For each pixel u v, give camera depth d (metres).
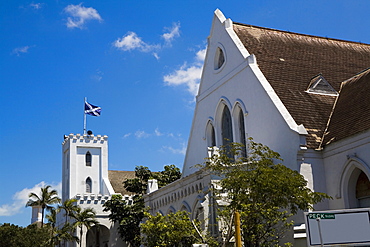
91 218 71.81
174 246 29.00
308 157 29.98
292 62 37.84
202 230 28.31
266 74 35.34
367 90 31.50
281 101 32.97
